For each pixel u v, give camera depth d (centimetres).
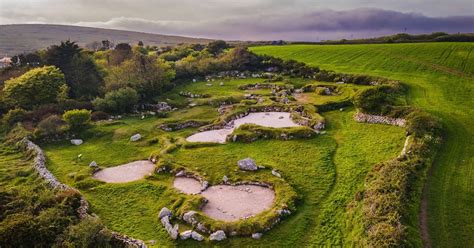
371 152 4619
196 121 6575
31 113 6669
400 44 11962
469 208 3197
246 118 6625
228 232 3158
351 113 6338
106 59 11312
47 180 4325
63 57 8981
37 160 4966
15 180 4478
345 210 3419
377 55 10756
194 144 5388
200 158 4894
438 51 10150
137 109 7619
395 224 2844
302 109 6675
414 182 3553
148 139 5862
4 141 5900
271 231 3191
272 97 7738
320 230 3159
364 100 5934
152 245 3098
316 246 2950
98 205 3841
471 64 8594
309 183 3991
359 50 11762
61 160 5141
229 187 4084
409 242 2688
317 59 11294
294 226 3244
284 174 4228
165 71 9238
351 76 8500
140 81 8250
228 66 11038
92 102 7325
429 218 3069
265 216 3328
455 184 3588
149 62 8819
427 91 6869
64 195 3606
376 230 2808
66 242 2739
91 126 6406
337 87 8081
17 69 9131
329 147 4953
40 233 2772
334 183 3959
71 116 6041
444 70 8381
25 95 7225
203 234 3198
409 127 4878
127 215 3625
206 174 4388
